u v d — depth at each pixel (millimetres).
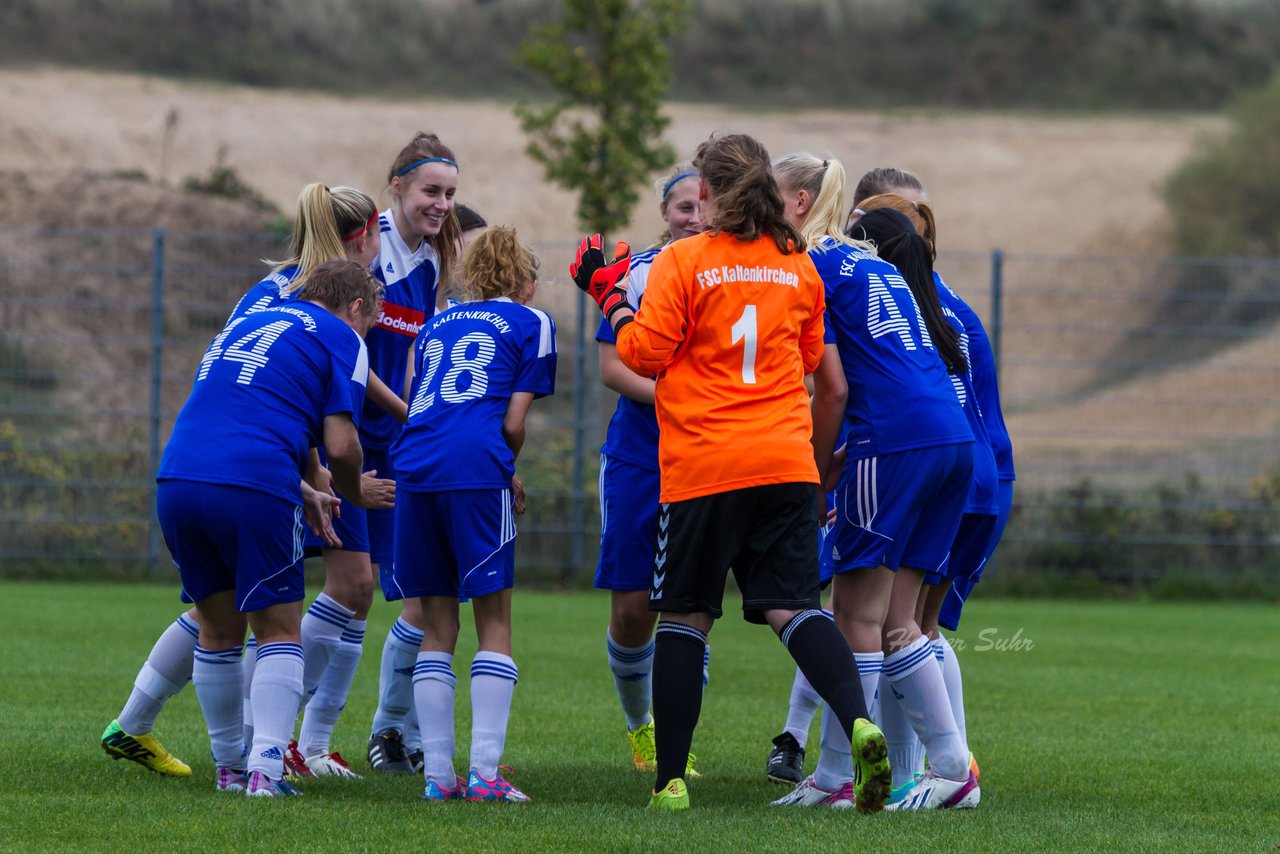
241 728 18422
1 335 54375
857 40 199500
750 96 184375
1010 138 167375
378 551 21375
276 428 17844
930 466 17578
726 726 25203
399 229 22281
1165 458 58156
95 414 52281
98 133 131625
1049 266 107938
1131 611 49250
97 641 33844
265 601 17734
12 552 51312
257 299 19609
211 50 161500
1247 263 58031
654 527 20734
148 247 81438
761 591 16844
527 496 52812
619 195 68562
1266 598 53656
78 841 14531
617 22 69000
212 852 14055
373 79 166375
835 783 18016
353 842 14562
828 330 17953
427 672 18312
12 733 21719
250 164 132125
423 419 18750
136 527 51688
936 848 14656
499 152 137375
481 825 15531
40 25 156250
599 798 18234
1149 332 59594
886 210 19391
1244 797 18969
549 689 28797
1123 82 194875
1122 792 19266
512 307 19156
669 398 17094
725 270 16969
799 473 16812
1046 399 60062
